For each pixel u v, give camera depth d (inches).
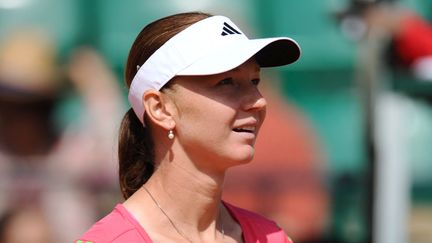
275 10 1087.0
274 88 1026.7
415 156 1080.8
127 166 423.5
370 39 896.9
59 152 922.7
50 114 946.1
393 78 948.6
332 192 1007.6
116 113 983.0
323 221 994.1
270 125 992.2
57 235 893.8
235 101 391.5
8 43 1005.2
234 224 433.1
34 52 984.3
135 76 403.9
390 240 927.7
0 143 905.5
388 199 930.1
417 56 932.0
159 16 1082.7
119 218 398.9
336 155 1054.4
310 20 1093.1
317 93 1090.7
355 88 1071.6
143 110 404.2
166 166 404.8
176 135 399.5
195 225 407.5
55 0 1047.0
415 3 1062.4
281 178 975.0
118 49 1058.7
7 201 890.7
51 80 968.3
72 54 1023.0
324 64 1094.4
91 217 908.0
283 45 416.2
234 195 962.7
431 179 1082.7
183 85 390.3
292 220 975.6
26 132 914.7
